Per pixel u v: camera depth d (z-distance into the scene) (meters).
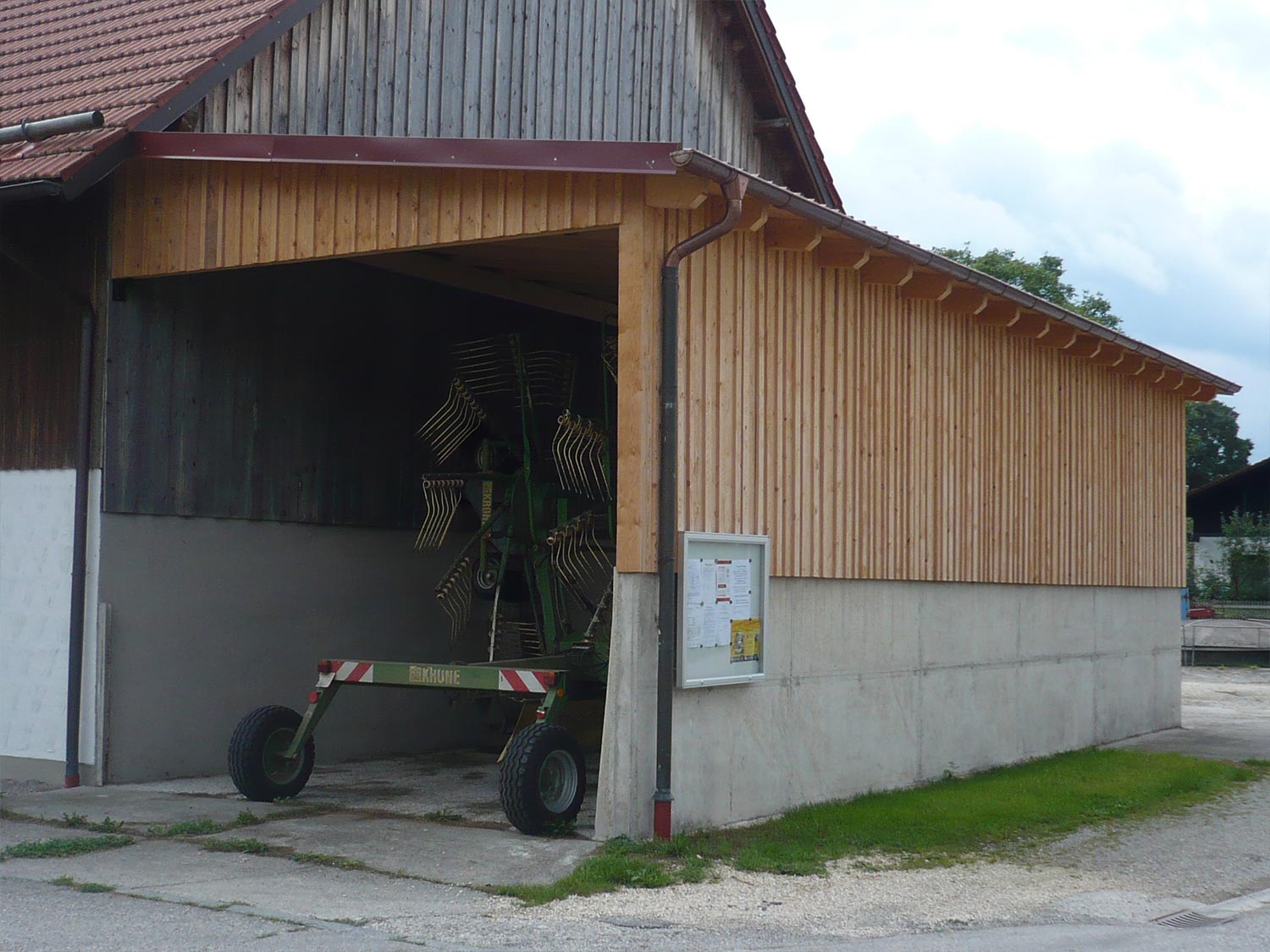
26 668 10.66
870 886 7.62
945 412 11.91
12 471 10.88
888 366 11.09
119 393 10.45
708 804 8.90
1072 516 14.18
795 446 9.86
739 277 9.27
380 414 12.67
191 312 11.02
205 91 10.48
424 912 6.70
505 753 8.54
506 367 11.81
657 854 7.98
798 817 9.47
